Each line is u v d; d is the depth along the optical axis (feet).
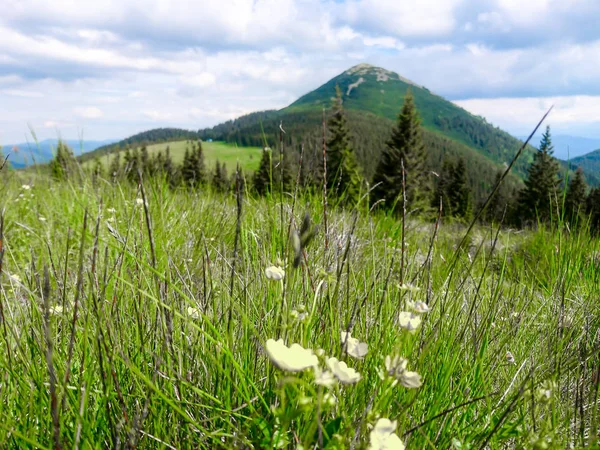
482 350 5.74
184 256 9.35
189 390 4.65
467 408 5.10
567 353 6.45
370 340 5.42
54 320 5.13
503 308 8.15
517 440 4.70
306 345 4.34
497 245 16.75
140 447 4.00
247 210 12.63
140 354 5.00
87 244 10.41
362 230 12.56
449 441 4.60
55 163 23.16
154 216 12.59
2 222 3.98
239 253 8.63
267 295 6.25
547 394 4.34
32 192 19.01
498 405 5.31
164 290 5.04
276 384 4.41
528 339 7.63
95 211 13.91
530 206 102.68
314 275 6.66
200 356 5.02
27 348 4.97
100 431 4.09
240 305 6.07
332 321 5.13
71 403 3.97
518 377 6.06
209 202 16.44
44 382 4.36
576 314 8.26
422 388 5.04
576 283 11.51
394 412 4.40
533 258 14.51
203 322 5.10
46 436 3.81
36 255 10.59
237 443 3.97
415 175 102.17
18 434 3.06
